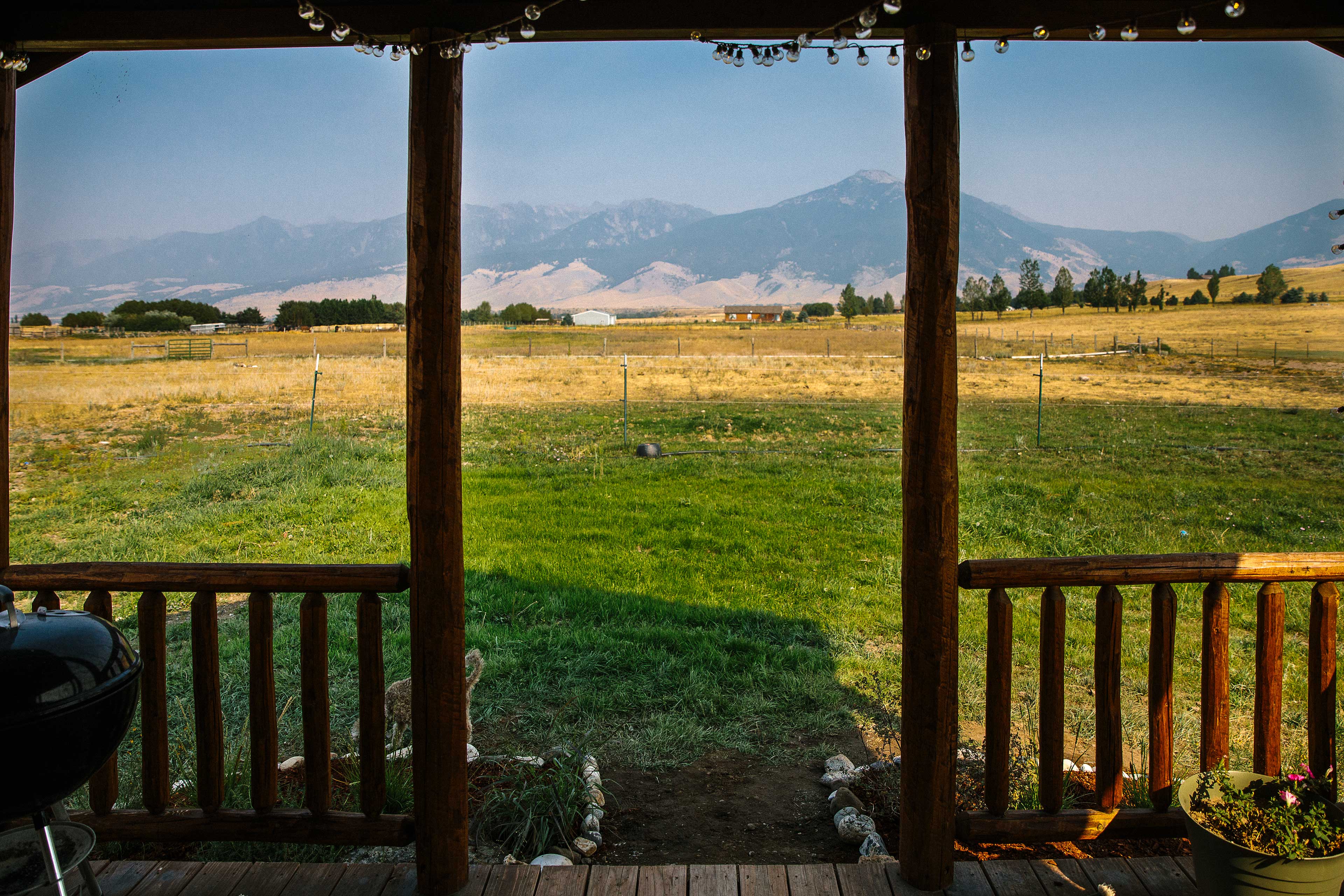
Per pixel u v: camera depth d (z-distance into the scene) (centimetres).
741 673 536
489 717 469
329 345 5009
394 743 404
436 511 252
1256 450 1564
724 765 416
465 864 267
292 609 661
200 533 927
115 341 5425
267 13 248
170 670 531
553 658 556
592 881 270
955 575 255
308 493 1092
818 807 370
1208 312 8181
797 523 988
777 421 1947
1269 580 276
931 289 245
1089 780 370
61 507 1064
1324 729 276
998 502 1076
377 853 307
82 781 216
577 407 2245
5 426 277
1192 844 240
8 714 193
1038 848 309
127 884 266
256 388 2466
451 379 250
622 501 1095
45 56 274
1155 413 2186
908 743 263
